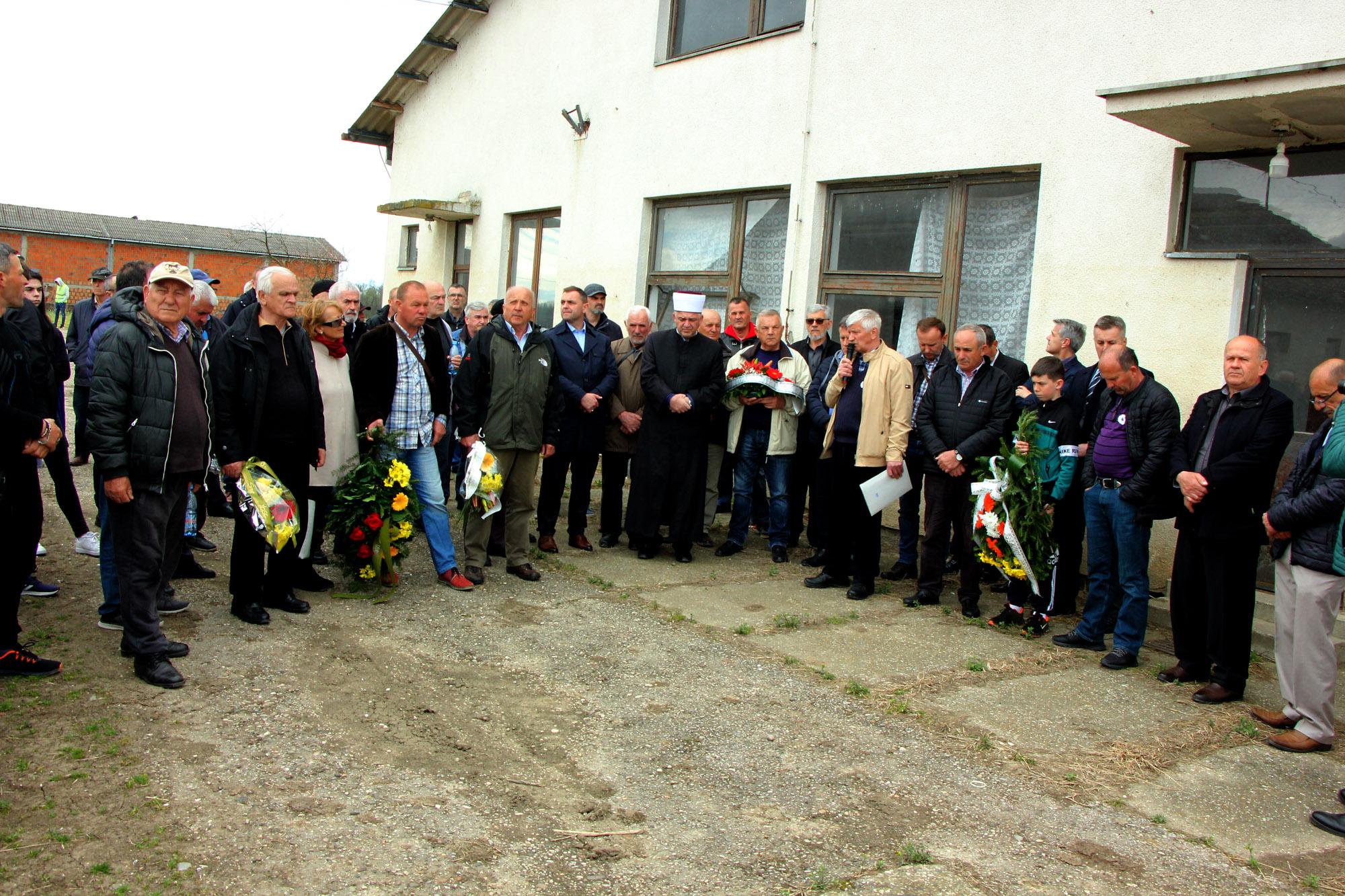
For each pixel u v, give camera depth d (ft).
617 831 10.89
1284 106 17.48
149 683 14.08
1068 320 20.77
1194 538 16.44
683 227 34.32
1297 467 14.48
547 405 20.97
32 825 10.28
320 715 13.46
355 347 21.54
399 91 51.31
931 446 20.17
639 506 23.24
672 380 22.80
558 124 39.68
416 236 53.52
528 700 14.55
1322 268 19.24
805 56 29.19
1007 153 24.17
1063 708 15.46
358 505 18.54
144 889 9.26
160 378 13.92
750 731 13.88
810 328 24.80
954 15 25.26
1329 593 13.97
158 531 14.23
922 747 13.67
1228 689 15.98
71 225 125.08
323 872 9.68
